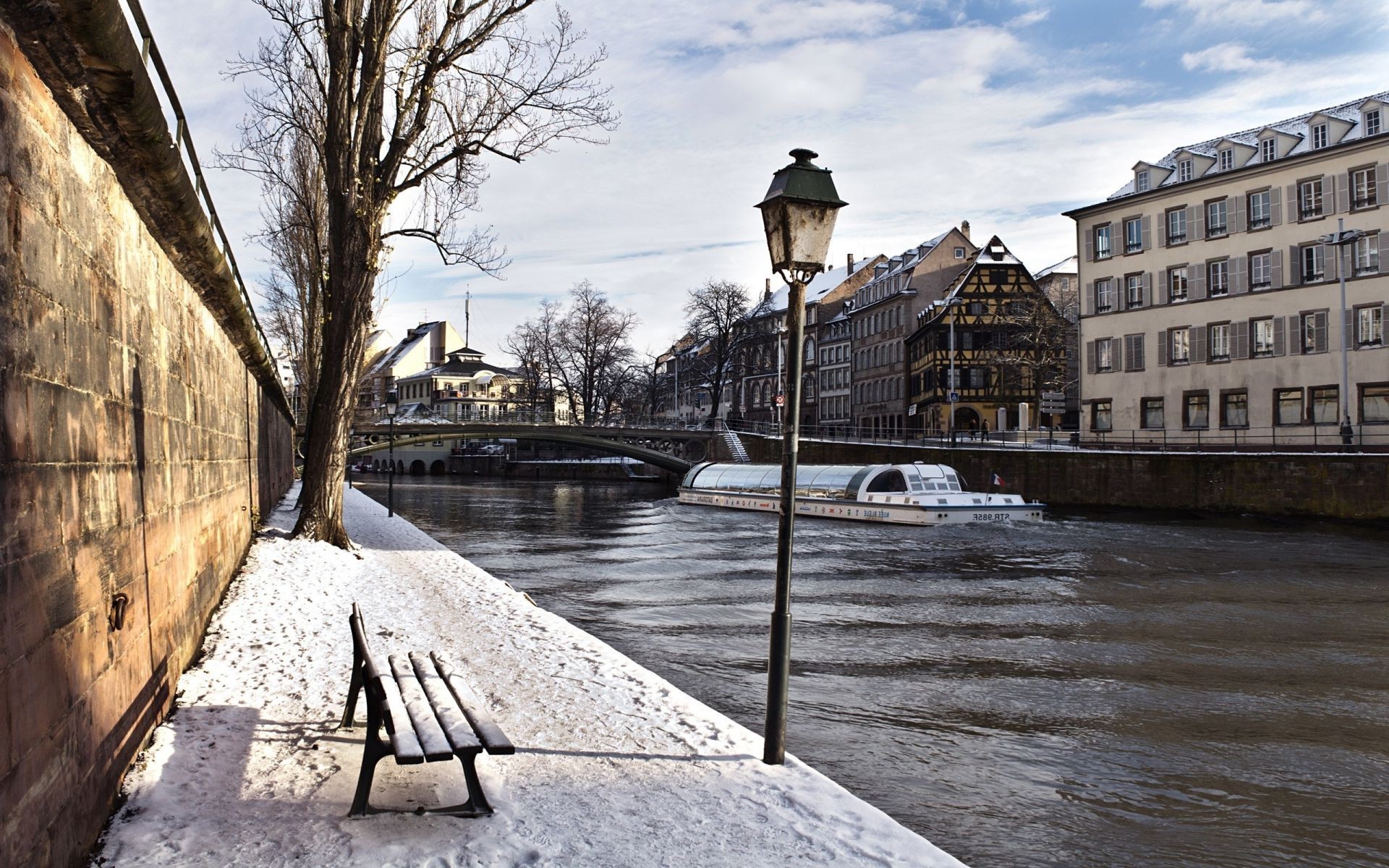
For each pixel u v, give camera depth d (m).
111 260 6.14
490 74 19.20
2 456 3.96
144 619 6.74
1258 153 48.47
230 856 5.09
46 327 4.64
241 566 15.47
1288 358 46.22
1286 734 10.56
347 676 9.12
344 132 18.72
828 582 22.53
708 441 72.81
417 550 21.41
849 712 11.27
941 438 59.56
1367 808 8.38
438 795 6.06
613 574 24.19
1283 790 8.81
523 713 8.11
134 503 6.53
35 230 4.54
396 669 6.97
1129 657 14.41
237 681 8.73
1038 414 64.50
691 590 21.31
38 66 4.71
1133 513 41.25
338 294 19.53
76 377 5.16
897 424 82.62
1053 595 20.48
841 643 15.38
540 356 93.06
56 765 4.54
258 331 16.77
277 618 11.76
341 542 20.05
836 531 36.41
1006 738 10.31
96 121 5.46
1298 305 45.88
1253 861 7.27
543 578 23.41
